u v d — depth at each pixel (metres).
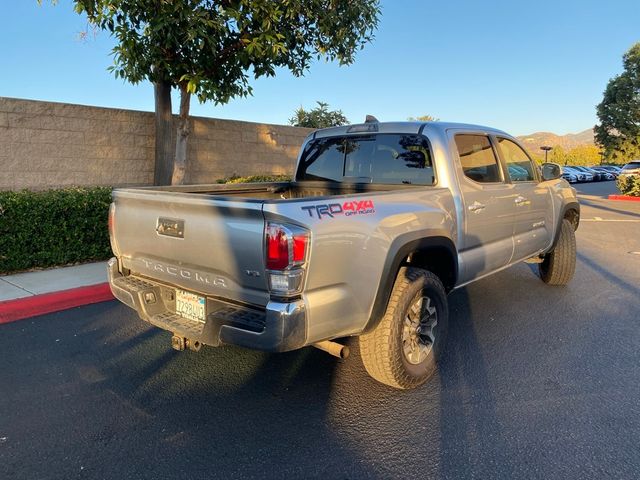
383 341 3.38
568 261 6.32
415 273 3.56
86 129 8.50
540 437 3.04
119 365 4.00
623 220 14.29
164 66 7.15
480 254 4.46
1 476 2.63
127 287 3.53
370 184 4.61
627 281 6.91
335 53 8.94
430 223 3.68
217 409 3.36
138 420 3.20
